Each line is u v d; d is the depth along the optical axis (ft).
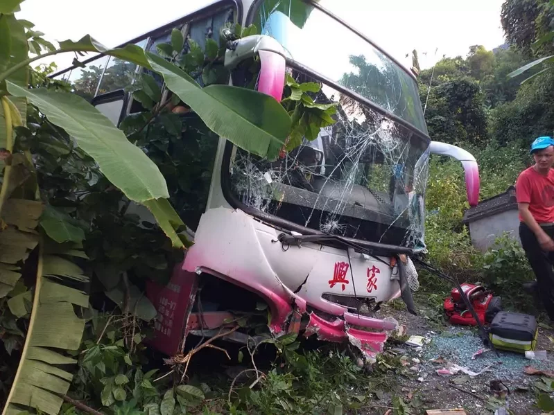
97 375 9.09
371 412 10.73
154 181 7.20
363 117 12.79
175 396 9.63
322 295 11.17
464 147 50.08
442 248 22.68
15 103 9.91
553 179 16.06
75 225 9.79
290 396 10.13
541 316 18.62
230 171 10.25
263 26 11.14
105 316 10.15
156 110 11.02
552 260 16.48
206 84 10.68
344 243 11.14
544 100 45.60
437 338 16.17
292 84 10.05
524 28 42.93
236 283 9.86
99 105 16.19
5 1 7.67
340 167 12.14
